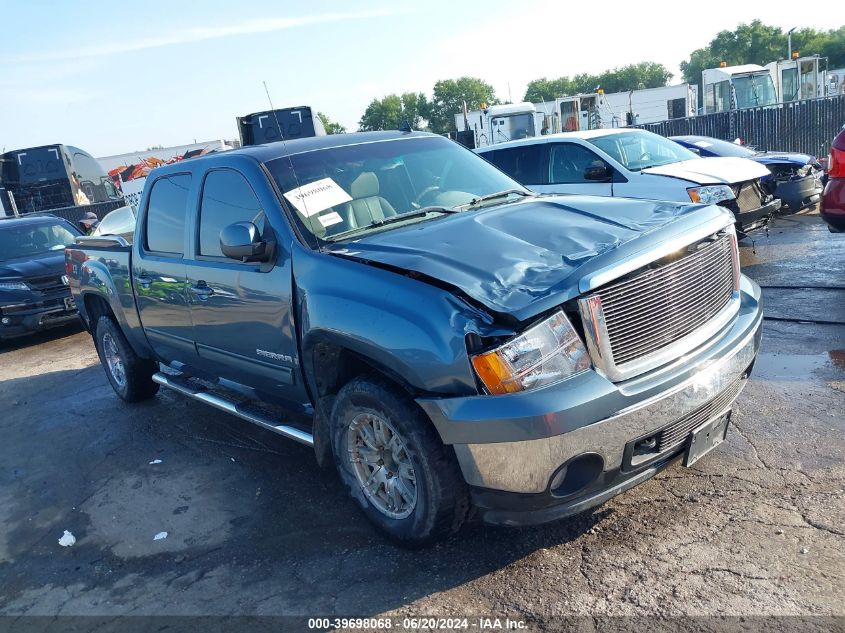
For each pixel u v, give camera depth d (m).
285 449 4.95
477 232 3.48
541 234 3.39
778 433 4.13
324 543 3.66
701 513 3.43
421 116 104.94
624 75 115.25
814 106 17.23
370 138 4.60
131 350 6.02
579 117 26.30
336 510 3.98
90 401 6.74
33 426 6.28
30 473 5.21
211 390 5.09
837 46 89.69
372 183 4.19
